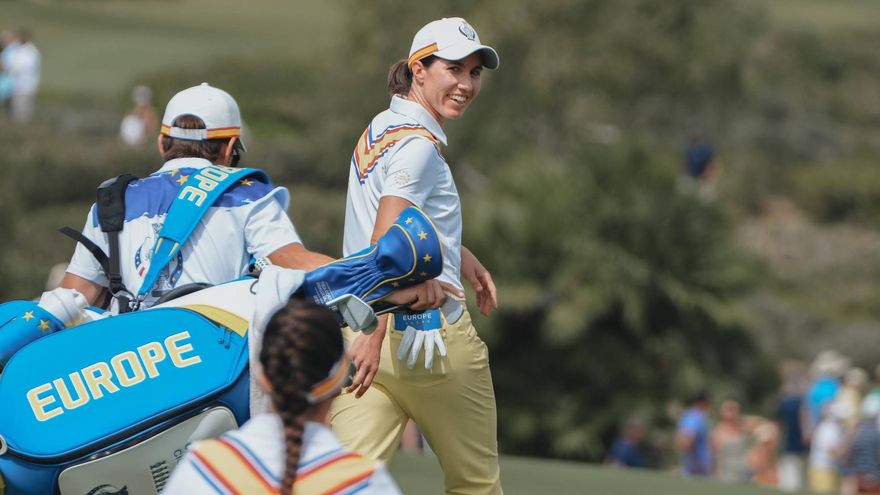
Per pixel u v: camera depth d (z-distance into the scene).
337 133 137.00
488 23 131.38
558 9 133.00
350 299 12.96
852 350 118.88
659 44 137.12
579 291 77.69
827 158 193.00
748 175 176.00
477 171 130.75
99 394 12.77
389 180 14.86
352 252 15.62
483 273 16.70
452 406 15.38
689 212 81.44
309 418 10.32
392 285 13.40
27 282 100.19
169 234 14.44
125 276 14.64
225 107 15.50
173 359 13.01
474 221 82.00
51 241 103.94
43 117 129.38
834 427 58.78
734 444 60.56
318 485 10.08
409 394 15.31
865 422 57.81
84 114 133.75
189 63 197.75
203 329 13.24
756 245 159.12
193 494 10.05
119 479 12.69
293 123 173.62
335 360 10.33
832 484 58.62
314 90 168.75
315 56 193.12
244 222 14.70
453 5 135.50
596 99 132.00
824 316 135.75
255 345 12.82
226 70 185.00
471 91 15.47
